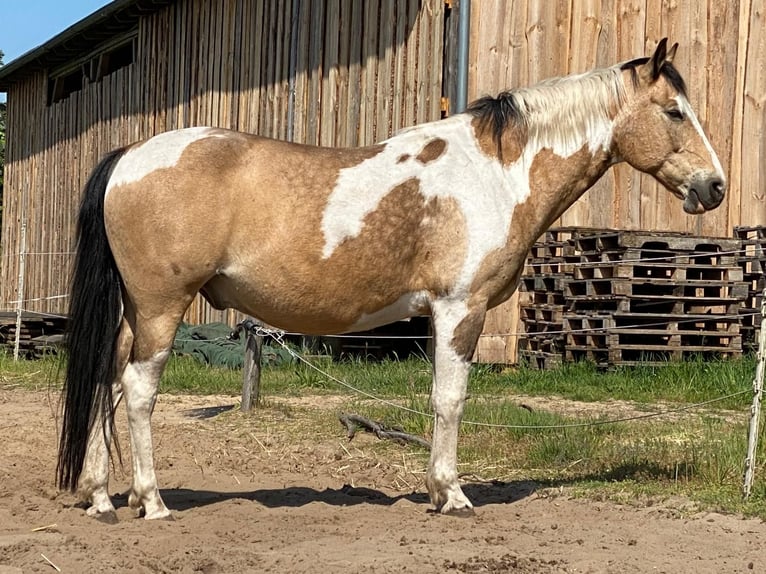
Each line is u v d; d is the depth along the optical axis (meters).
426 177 5.88
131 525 5.64
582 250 12.12
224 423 9.62
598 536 5.56
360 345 14.15
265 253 5.64
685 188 6.34
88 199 5.73
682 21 13.45
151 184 5.55
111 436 5.80
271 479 7.41
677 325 11.91
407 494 6.94
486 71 12.91
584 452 7.75
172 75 18.86
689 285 11.74
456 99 12.56
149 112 19.61
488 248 5.89
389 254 5.80
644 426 8.73
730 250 12.00
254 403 10.23
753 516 6.02
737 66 13.62
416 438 8.45
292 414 9.95
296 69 15.40
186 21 18.52
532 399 10.67
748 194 13.62
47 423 9.55
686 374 11.22
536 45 13.04
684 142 6.30
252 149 5.71
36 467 7.48
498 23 12.95
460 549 5.20
